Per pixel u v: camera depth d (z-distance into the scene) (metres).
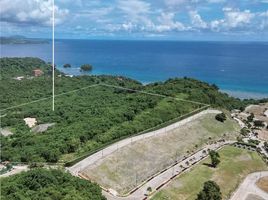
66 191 103.81
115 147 154.75
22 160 144.75
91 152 148.75
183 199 127.38
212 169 150.75
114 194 126.31
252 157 167.12
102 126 174.88
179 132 179.62
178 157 159.88
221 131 193.75
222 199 130.50
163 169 148.75
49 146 152.75
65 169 135.25
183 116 198.75
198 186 135.88
